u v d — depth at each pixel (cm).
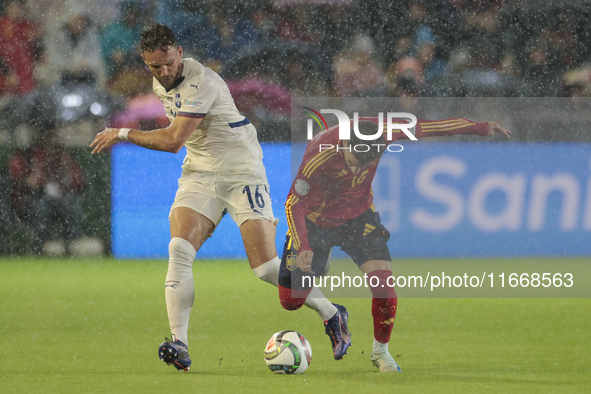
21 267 2992
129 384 1030
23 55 4075
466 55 4525
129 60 4225
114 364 1206
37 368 1166
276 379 1069
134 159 3372
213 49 4538
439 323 1728
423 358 1270
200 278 2667
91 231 3384
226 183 1258
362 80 4509
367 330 1623
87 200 3378
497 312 1916
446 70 4525
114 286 2436
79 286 2436
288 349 1109
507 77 4503
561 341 1473
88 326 1670
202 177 1263
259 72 4516
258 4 4500
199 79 1211
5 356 1286
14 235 3384
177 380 1062
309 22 4541
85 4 4244
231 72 4538
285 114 4234
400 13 4522
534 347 1391
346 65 4531
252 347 1401
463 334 1564
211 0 4503
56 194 3375
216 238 3419
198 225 1223
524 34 4519
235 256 3425
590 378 1072
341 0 4506
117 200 3375
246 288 2397
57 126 3866
